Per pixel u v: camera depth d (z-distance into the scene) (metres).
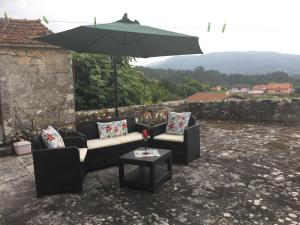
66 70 6.32
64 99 6.35
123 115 7.56
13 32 5.80
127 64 8.79
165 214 3.00
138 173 3.99
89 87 7.77
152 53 4.96
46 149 3.49
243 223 2.77
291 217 2.86
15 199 3.50
